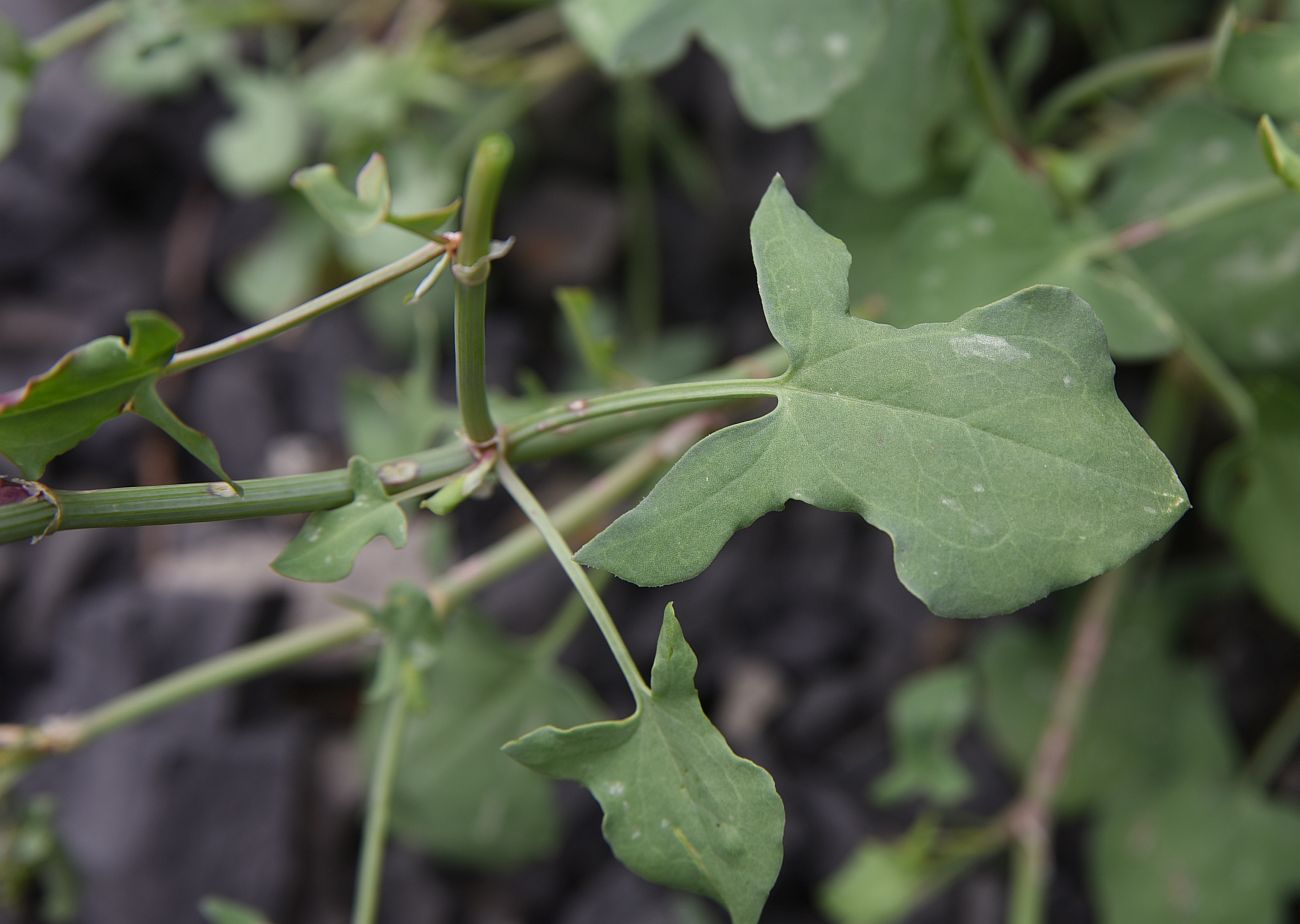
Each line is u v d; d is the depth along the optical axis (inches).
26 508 6.6
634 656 12.9
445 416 9.7
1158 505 6.4
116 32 13.8
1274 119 9.3
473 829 11.1
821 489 6.5
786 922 12.1
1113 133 11.9
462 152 13.0
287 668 12.6
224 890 11.7
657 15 8.8
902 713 10.5
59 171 13.7
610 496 9.1
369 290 6.6
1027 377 6.5
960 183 11.0
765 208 6.7
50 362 13.6
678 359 13.5
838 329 6.6
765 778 6.6
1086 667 11.0
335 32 13.9
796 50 8.7
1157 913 11.2
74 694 12.4
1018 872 11.6
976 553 6.4
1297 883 11.1
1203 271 9.8
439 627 8.1
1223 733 11.6
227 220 13.9
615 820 6.6
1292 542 9.7
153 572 13.0
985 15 12.0
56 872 10.0
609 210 13.7
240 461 13.4
